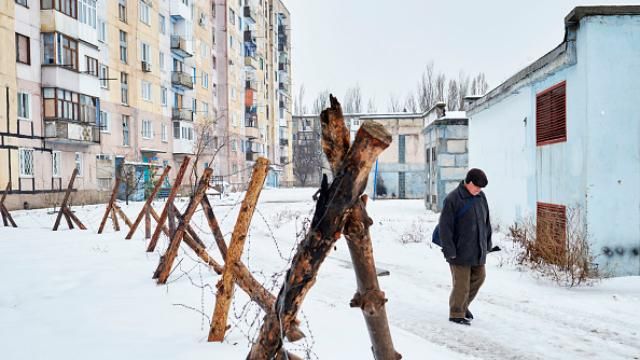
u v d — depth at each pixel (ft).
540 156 34.50
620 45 26.25
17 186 72.28
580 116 27.66
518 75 36.17
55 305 15.40
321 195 6.05
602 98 26.30
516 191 40.09
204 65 149.28
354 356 11.93
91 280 19.54
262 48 198.29
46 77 78.64
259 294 11.71
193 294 17.08
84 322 13.44
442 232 17.80
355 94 273.33
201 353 10.89
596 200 26.27
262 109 196.65
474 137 54.08
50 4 78.64
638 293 21.89
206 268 22.63
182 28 132.57
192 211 19.07
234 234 11.89
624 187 26.21
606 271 25.95
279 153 218.38
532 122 36.06
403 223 51.31
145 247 29.37
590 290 22.67
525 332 16.63
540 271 25.90
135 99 108.99
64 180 83.92
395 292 22.52
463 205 17.78
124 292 17.39
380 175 117.29
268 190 160.76
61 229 41.81
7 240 32.81
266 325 6.61
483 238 17.84
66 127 80.23
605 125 26.30
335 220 5.97
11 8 72.43
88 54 88.07
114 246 29.81
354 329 14.33
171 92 127.65
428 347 14.16
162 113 121.90
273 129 208.54
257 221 52.75
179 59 132.77
